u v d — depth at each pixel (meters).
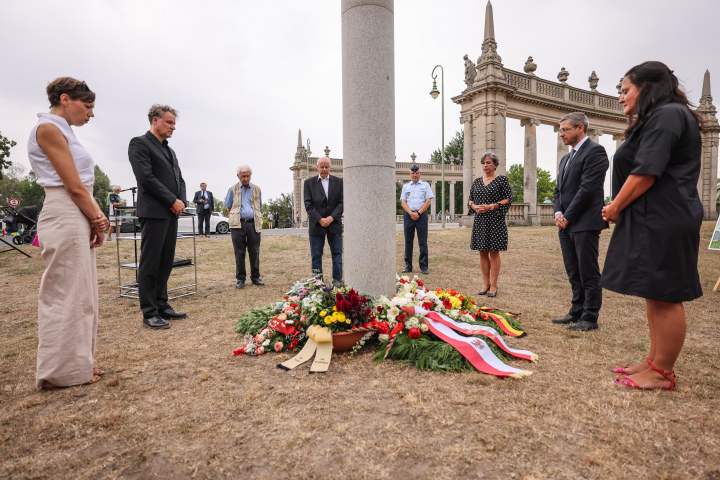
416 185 7.07
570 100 24.38
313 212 5.67
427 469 1.59
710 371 2.57
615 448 1.71
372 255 3.25
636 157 2.18
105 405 2.20
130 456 1.72
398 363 2.76
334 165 42.53
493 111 19.64
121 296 5.34
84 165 2.51
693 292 2.13
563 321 3.85
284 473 1.59
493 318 3.60
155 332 3.65
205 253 9.94
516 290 5.56
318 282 3.49
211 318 4.13
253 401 2.22
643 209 2.20
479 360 2.65
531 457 1.65
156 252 3.83
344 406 2.13
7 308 4.78
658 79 2.26
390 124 3.28
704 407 2.08
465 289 5.64
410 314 3.02
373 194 3.22
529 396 2.21
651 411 2.03
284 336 3.15
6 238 15.30
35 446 1.81
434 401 2.17
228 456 1.71
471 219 20.09
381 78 3.19
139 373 2.66
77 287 2.44
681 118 2.11
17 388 2.44
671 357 2.25
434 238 12.58
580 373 2.54
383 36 3.19
